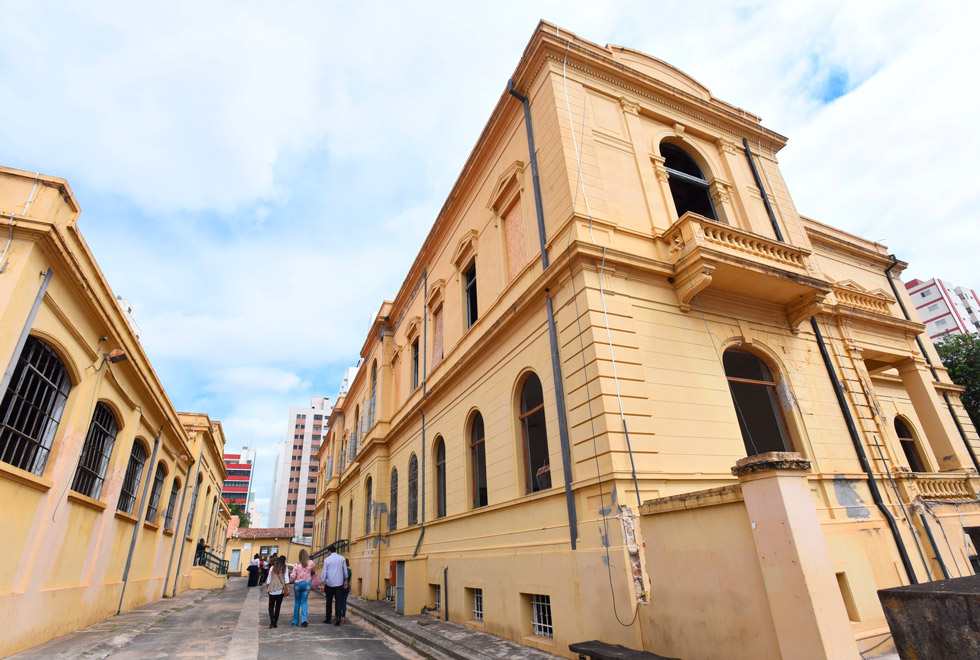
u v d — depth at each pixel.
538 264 11.15
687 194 14.85
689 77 14.99
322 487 41.06
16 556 7.29
